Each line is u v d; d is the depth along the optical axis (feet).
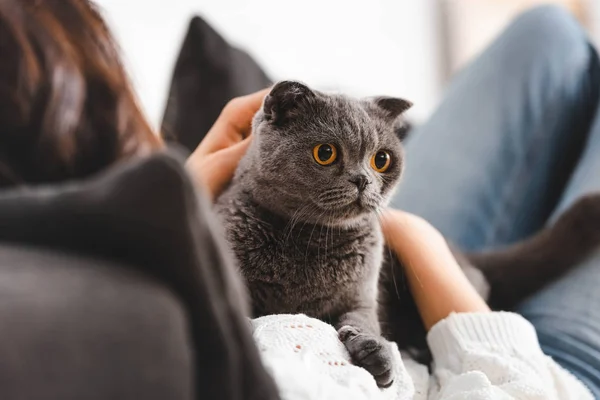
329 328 2.59
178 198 1.25
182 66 5.24
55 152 1.59
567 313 4.01
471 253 4.76
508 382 2.83
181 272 1.30
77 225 1.28
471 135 5.51
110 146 1.68
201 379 1.35
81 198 1.28
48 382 1.11
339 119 3.18
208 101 5.06
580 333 3.80
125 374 1.17
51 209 1.29
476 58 6.12
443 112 5.93
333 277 3.13
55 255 1.27
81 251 1.30
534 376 2.87
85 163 1.64
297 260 3.08
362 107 3.35
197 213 1.30
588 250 4.45
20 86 1.58
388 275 3.79
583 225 4.45
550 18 5.73
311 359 2.29
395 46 9.00
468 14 9.15
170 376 1.21
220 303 1.38
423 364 3.56
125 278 1.25
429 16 9.20
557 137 5.44
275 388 1.47
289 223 3.13
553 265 4.49
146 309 1.21
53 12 1.80
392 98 3.51
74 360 1.13
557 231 4.54
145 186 1.24
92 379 1.14
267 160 3.14
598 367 3.59
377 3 8.79
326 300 3.14
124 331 1.18
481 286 4.31
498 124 5.43
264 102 3.21
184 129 5.04
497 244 5.26
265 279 3.04
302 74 8.38
